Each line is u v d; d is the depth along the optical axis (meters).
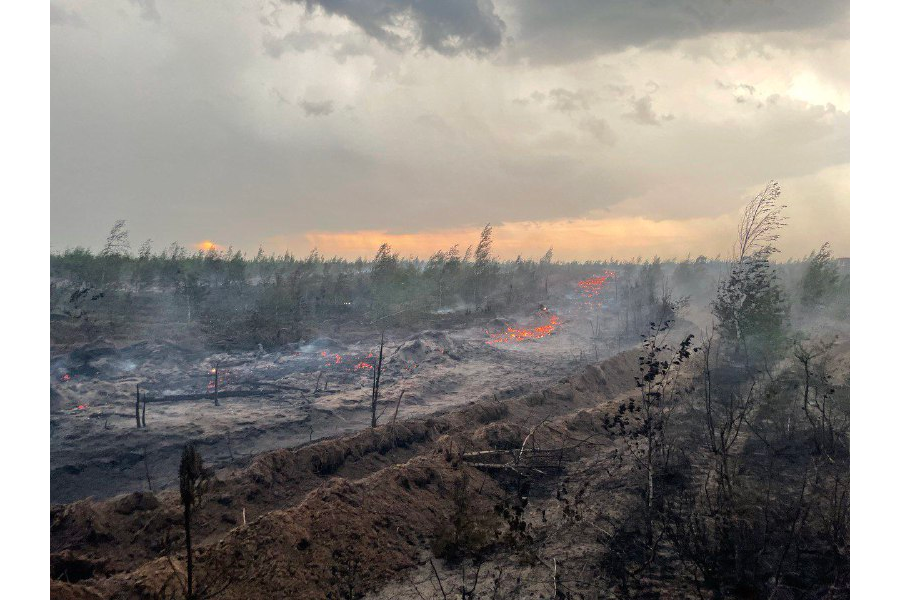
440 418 15.30
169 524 9.26
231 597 7.23
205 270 48.94
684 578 7.27
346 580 8.00
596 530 8.84
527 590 7.45
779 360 15.20
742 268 15.79
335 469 12.34
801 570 7.03
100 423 17.06
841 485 8.80
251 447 15.84
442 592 7.61
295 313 38.34
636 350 25.45
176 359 26.34
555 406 18.17
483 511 10.07
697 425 12.08
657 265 53.34
